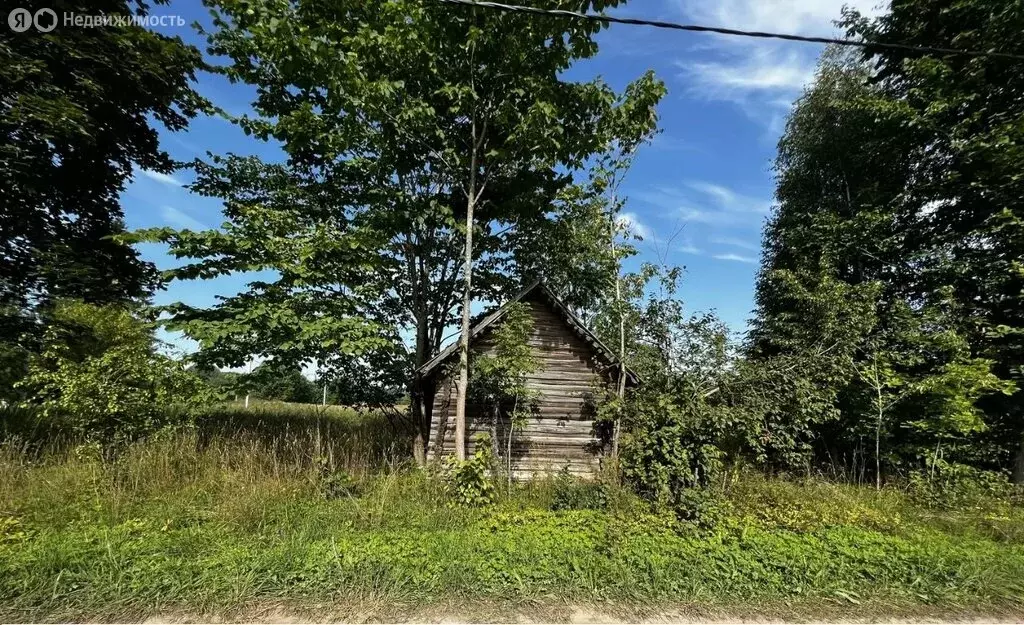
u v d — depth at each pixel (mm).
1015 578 5312
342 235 9789
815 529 6730
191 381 9531
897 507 8516
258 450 8805
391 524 6395
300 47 7844
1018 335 10461
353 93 8305
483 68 8922
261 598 4352
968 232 11219
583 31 7992
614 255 11969
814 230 14047
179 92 12984
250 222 9117
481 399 10617
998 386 9312
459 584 4676
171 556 5098
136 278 14453
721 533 6234
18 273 11969
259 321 8781
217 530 5902
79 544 5262
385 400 12469
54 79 11000
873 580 5180
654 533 6207
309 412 18719
